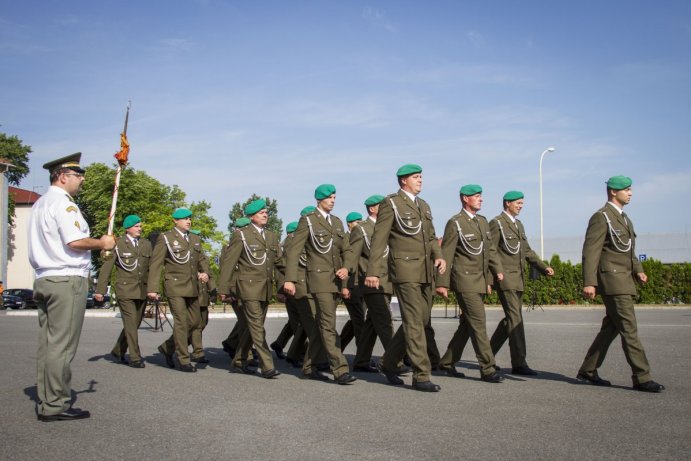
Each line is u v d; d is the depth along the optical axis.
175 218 10.83
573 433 5.78
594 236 8.33
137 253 11.03
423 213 8.45
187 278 10.57
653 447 5.32
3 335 16.22
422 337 8.20
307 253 9.20
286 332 12.20
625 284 8.14
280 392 8.00
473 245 8.96
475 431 5.86
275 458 5.02
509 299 9.47
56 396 6.33
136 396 7.71
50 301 6.34
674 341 13.75
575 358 11.20
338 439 5.58
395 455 5.09
